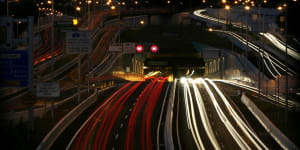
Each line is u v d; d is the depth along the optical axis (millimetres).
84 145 34531
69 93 66938
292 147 32781
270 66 101812
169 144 34281
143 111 54719
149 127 43625
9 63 31125
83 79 80062
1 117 35469
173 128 44375
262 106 58656
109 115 51094
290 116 50406
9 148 30484
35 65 91812
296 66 102312
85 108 56656
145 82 97375
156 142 36219
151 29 111875
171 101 64812
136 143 35656
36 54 111438
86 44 51531
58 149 33094
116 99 66562
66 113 47469
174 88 84812
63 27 106125
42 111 45938
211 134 41281
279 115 51156
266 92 65188
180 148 34812
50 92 37500
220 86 91062
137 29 112438
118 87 85312
